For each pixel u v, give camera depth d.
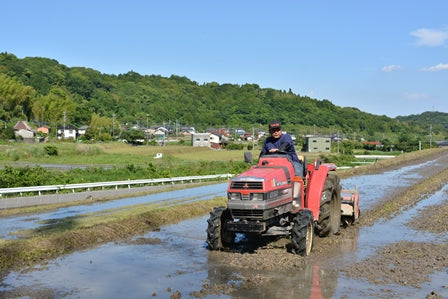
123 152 66.69
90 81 162.12
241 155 67.50
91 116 112.62
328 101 171.12
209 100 173.50
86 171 34.09
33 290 7.31
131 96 162.12
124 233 11.93
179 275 8.16
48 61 171.00
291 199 9.77
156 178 31.39
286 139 10.33
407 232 12.17
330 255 9.59
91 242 10.87
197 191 25.48
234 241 10.63
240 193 8.91
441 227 12.76
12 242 9.99
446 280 7.91
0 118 90.25
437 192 21.88
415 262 9.04
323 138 85.06
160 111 146.38
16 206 18.59
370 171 36.19
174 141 108.75
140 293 7.18
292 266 8.63
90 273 8.30
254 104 159.25
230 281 7.79
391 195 20.56
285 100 162.12
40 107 102.12
